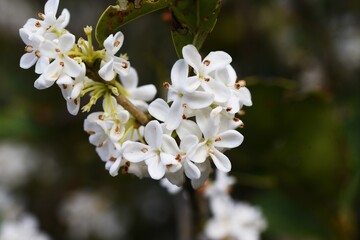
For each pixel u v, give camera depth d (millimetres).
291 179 193
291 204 222
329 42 301
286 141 185
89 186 335
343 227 198
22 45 347
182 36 121
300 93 177
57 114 320
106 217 333
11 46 347
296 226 217
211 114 110
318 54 300
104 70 112
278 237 257
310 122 182
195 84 111
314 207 198
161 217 332
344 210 197
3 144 342
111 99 117
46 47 111
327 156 187
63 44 112
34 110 320
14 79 335
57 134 321
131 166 118
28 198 337
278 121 182
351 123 261
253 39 296
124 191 333
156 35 298
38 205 336
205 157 112
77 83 113
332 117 181
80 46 115
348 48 300
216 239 188
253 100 179
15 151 338
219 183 169
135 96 126
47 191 338
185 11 119
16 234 233
